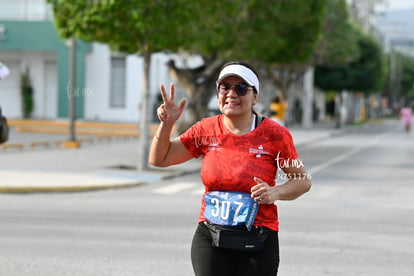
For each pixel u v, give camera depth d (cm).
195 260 864
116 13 3222
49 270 1445
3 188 2734
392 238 1873
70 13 3347
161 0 3209
